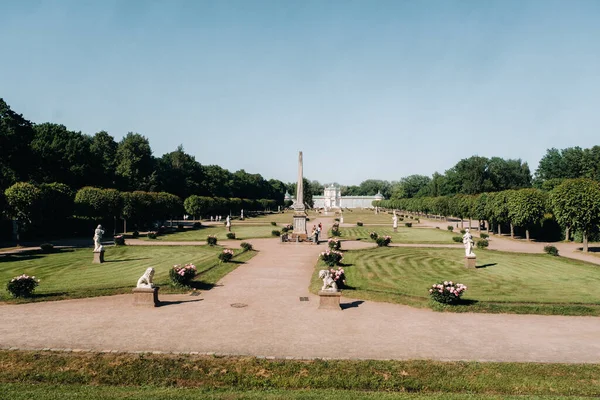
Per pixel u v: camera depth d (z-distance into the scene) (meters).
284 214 149.00
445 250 45.56
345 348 15.22
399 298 22.84
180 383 12.71
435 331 17.44
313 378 12.97
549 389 12.49
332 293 20.59
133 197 69.19
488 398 11.80
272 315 19.39
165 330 16.83
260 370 13.34
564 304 21.83
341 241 54.47
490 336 16.91
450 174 153.38
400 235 65.19
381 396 11.89
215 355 14.21
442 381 12.88
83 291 22.98
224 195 149.12
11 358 13.75
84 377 12.87
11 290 21.28
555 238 60.22
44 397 11.44
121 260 36.81
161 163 130.25
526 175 143.12
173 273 24.52
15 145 63.38
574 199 44.78
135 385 12.57
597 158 99.56
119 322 17.83
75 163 77.50
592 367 13.72
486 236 58.88
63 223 62.41
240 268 32.72
